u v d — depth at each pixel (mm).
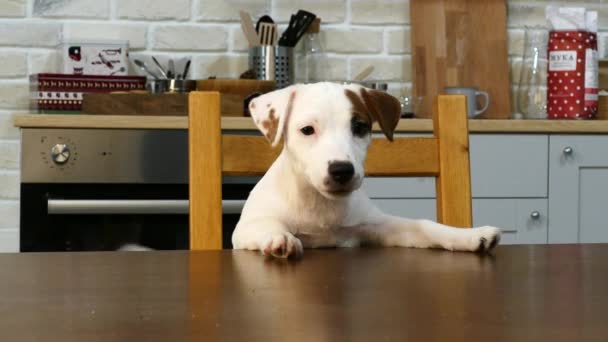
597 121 2357
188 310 662
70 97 2453
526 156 2346
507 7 2818
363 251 1091
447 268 900
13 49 2633
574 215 2369
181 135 2209
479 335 570
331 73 2762
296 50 2688
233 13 2719
